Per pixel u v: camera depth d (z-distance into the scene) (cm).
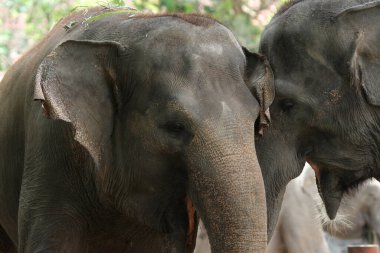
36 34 1825
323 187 1082
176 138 863
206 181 837
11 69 1112
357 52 1034
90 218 962
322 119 1041
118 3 1083
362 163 1070
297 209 1471
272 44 1049
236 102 859
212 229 834
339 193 1087
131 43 898
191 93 859
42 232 948
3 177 1050
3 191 1055
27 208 959
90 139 886
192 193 855
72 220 955
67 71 884
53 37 1032
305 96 1034
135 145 888
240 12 2073
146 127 878
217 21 916
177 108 856
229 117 847
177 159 871
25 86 1020
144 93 880
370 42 1041
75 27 995
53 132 950
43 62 878
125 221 966
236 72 877
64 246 951
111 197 919
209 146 840
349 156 1062
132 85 889
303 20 1045
